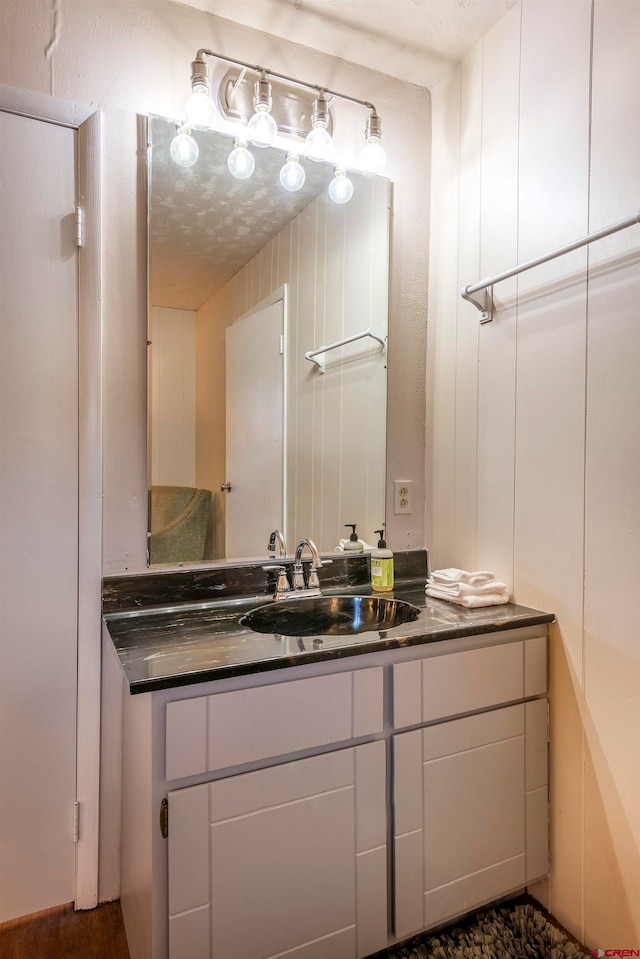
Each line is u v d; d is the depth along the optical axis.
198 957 1.04
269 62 1.63
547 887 1.47
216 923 1.05
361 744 1.21
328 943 1.17
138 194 1.49
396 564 1.86
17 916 1.40
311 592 1.62
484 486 1.67
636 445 1.24
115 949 1.32
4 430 1.36
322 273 1.73
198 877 1.04
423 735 1.27
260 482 1.67
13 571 1.37
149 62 1.48
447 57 1.75
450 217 1.81
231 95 1.58
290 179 1.67
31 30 1.36
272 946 1.11
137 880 1.18
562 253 1.29
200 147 1.55
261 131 1.52
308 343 1.74
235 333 1.62
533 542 1.51
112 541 1.48
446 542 1.83
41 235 1.39
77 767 1.44
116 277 1.47
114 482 1.48
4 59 1.34
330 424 1.78
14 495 1.37
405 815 1.25
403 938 1.26
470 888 1.34
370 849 1.21
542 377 1.47
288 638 1.25
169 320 1.54
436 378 1.88
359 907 1.20
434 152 1.88
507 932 1.37
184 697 1.03
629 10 1.24
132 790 1.25
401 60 1.75
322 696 1.15
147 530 1.51
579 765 1.38
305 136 1.69
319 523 1.76
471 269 1.72
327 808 1.16
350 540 1.81
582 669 1.38
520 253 1.54
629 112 1.25
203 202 1.57
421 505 1.90
